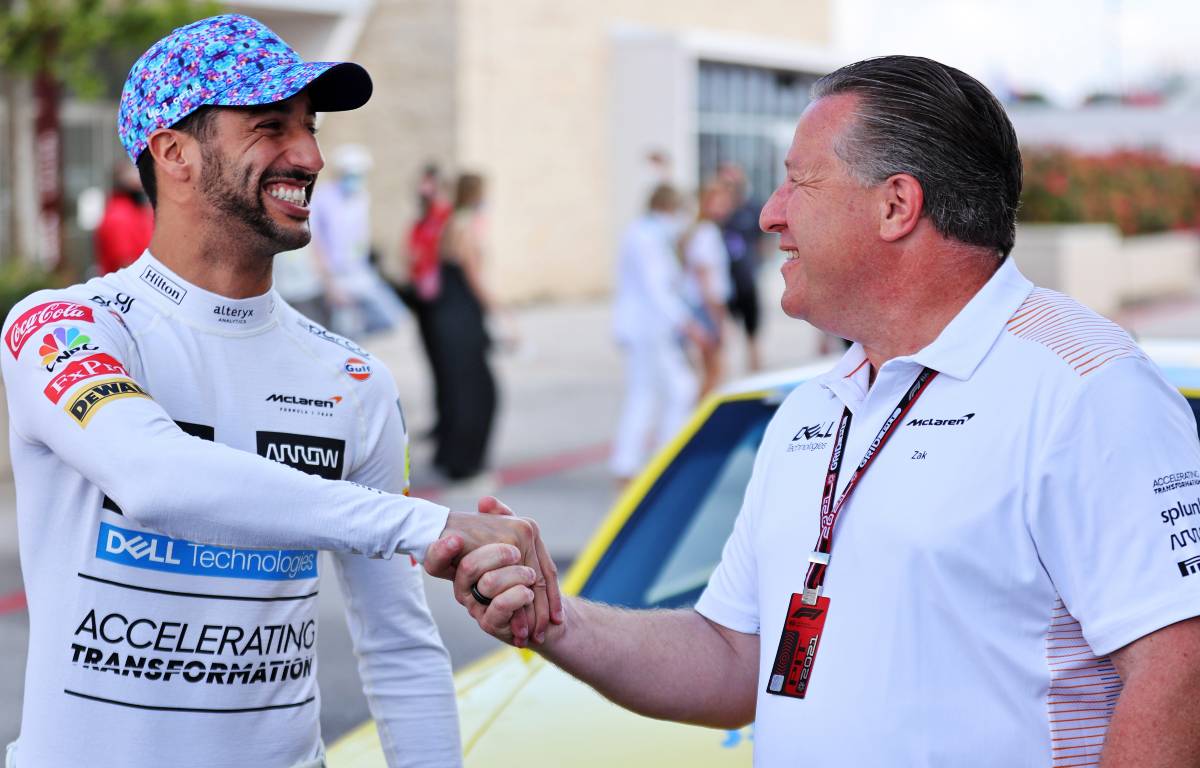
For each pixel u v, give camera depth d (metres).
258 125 1.84
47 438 1.73
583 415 11.17
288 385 1.92
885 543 1.66
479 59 19.94
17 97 14.68
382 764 2.48
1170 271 23.52
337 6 12.64
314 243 10.13
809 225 1.79
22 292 8.88
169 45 1.86
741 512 1.99
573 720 2.59
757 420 3.29
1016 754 1.60
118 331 1.82
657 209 7.98
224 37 1.87
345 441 1.95
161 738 1.78
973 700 1.61
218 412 1.86
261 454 1.88
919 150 1.71
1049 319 1.69
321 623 5.61
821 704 1.68
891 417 1.71
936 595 1.63
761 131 25.48
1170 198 24.88
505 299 20.72
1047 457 1.60
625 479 8.11
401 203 20.06
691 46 22.50
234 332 1.89
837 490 1.74
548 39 21.30
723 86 24.45
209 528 1.66
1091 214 21.36
